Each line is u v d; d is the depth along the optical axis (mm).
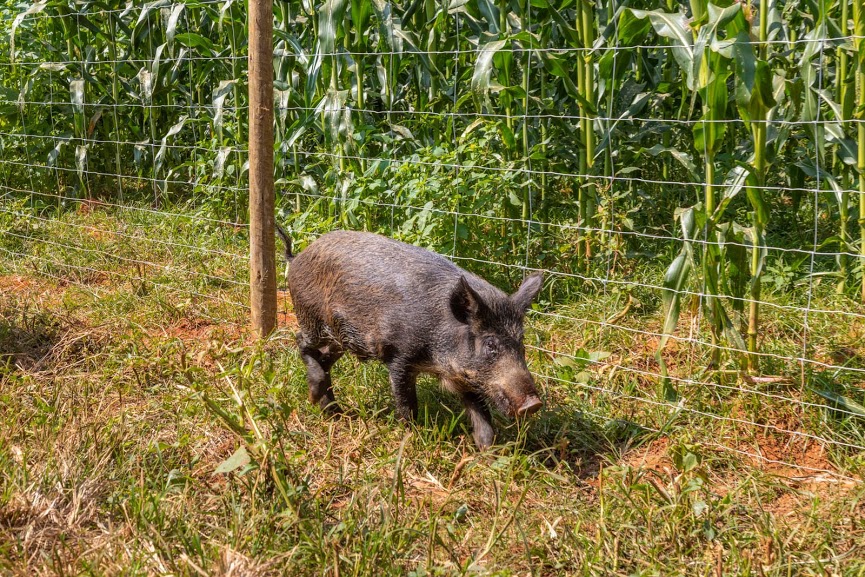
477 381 4070
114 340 5449
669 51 7168
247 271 6938
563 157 6992
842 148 5828
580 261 6328
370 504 3336
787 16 7094
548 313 5887
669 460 4059
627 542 3293
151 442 3793
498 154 6695
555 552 3238
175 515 3258
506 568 3098
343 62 7230
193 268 7090
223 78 9125
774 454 4113
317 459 4027
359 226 6672
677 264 4594
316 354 4758
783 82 5195
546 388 4703
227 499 3428
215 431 4184
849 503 3557
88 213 8922
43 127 9781
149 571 2891
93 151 9789
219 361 4730
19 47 10148
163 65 9367
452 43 7480
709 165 4590
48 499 3350
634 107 6496
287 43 7734
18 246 7840
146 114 9859
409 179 6262
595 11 6879
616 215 6219
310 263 4672
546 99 6922
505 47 6188
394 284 4258
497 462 3725
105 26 10031
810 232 7035
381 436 4246
